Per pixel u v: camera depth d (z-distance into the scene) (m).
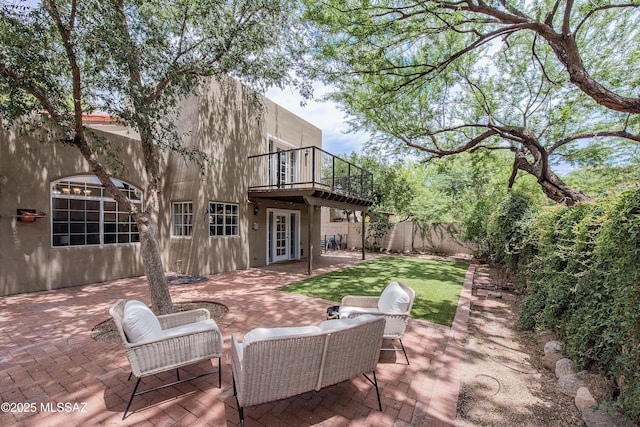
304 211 11.81
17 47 3.29
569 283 3.19
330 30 5.56
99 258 6.85
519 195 6.39
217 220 8.17
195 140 7.66
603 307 2.43
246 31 5.07
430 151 8.91
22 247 5.73
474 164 10.88
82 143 3.99
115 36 3.54
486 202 10.20
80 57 3.80
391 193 14.25
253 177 9.29
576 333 2.79
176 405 2.34
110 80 3.74
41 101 3.71
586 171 9.70
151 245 4.43
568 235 3.34
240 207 8.83
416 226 13.84
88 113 4.37
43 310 4.71
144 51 4.04
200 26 4.90
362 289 6.18
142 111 3.90
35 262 5.89
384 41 5.63
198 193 7.64
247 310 4.73
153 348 2.33
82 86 4.13
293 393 2.06
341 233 16.17
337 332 2.11
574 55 4.54
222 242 8.25
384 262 10.50
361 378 2.77
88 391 2.52
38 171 5.91
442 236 13.23
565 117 7.59
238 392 2.07
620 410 2.10
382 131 9.51
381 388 2.62
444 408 2.35
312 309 4.78
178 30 4.99
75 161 6.44
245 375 1.88
